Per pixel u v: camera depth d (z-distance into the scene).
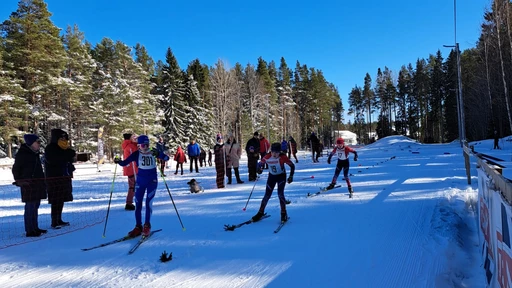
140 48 59.41
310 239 5.07
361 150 38.53
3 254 4.85
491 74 33.78
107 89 34.50
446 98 58.75
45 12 30.62
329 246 4.73
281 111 65.19
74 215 7.50
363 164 17.28
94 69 39.09
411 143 42.94
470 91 47.38
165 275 3.94
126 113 35.09
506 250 2.80
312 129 70.94
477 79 41.50
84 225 6.50
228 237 5.31
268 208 7.45
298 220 6.25
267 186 6.32
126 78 39.72
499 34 25.64
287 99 68.44
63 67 32.50
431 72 66.19
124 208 8.15
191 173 18.23
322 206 7.36
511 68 29.48
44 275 4.06
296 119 70.12
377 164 16.86
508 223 2.70
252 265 4.14
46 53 30.97
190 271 4.03
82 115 36.44
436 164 15.03
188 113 44.69
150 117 39.06
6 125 28.03
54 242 5.39
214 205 8.00
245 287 3.57
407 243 4.68
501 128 37.22
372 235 5.12
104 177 17.89
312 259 4.27
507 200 2.71
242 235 5.40
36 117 29.94
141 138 5.66
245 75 61.59
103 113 33.81
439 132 65.44
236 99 51.16
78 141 34.34
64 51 32.78
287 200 8.20
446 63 59.66
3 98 26.78
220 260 4.34
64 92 33.12
